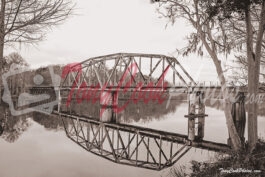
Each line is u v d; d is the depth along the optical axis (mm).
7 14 8664
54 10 8484
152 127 25703
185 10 9711
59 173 11391
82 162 13531
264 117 31578
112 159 14523
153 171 12086
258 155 7688
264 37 12203
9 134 19062
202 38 9430
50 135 21078
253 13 10477
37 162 12844
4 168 11430
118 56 26297
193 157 13297
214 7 8633
